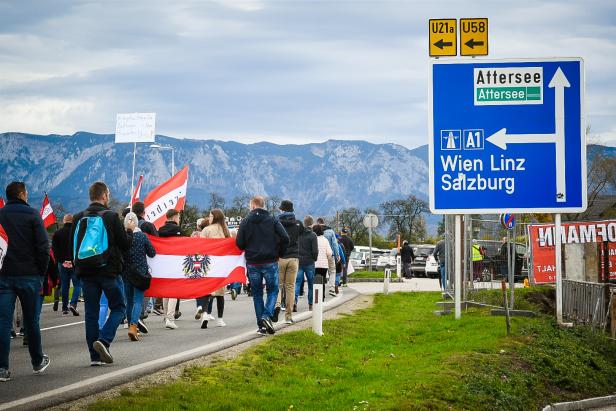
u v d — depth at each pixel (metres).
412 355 14.02
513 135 17.78
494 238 21.47
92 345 11.25
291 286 16.86
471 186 17.80
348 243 33.97
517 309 20.27
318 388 10.78
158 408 8.70
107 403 8.68
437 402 10.27
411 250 45.50
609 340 17.67
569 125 17.75
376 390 10.60
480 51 18.03
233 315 19.89
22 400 8.73
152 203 25.44
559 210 17.72
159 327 16.94
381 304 23.67
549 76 17.77
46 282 16.42
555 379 13.66
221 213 17.20
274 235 14.80
